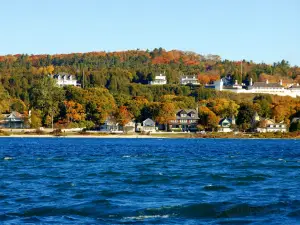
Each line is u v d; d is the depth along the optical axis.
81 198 121.25
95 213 104.50
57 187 139.88
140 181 153.62
